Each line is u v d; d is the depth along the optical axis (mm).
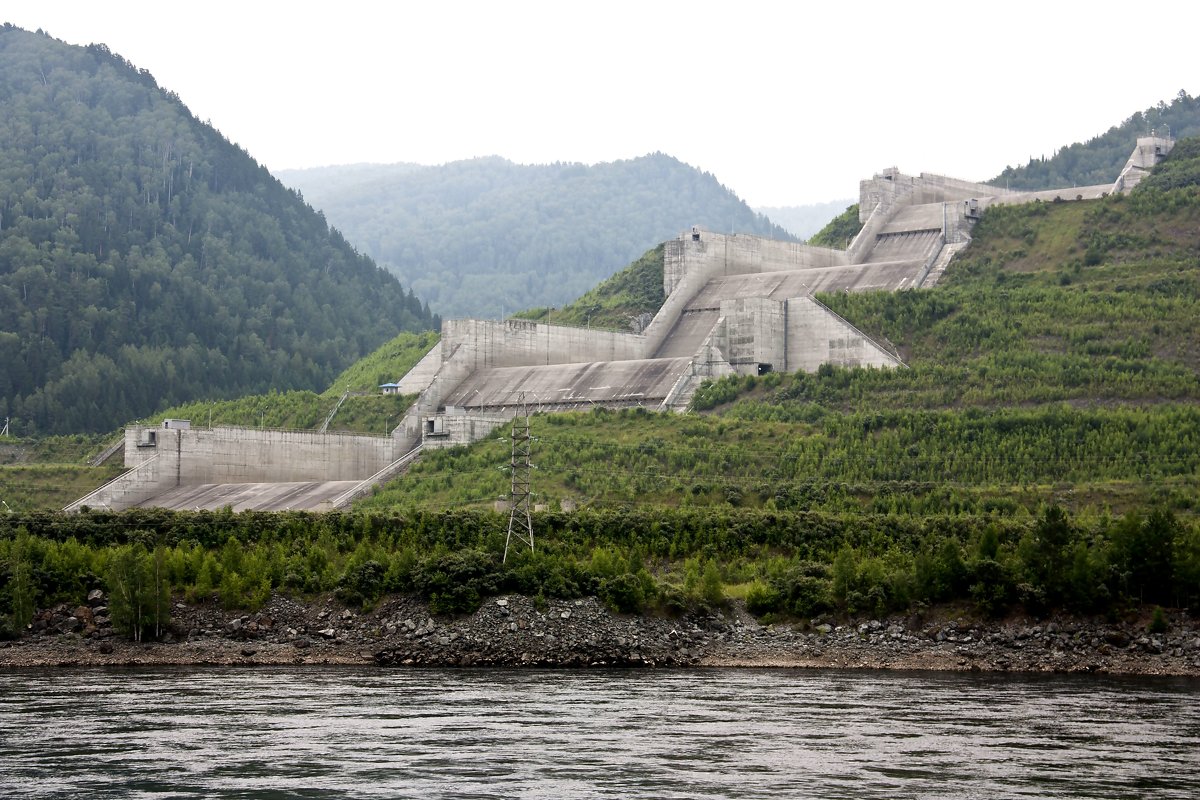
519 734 114062
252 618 160250
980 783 99938
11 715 120625
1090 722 120500
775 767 103875
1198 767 104625
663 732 115188
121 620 156750
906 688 138250
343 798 95500
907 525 188250
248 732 114125
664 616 162500
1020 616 161125
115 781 99312
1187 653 153250
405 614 159500
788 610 166625
